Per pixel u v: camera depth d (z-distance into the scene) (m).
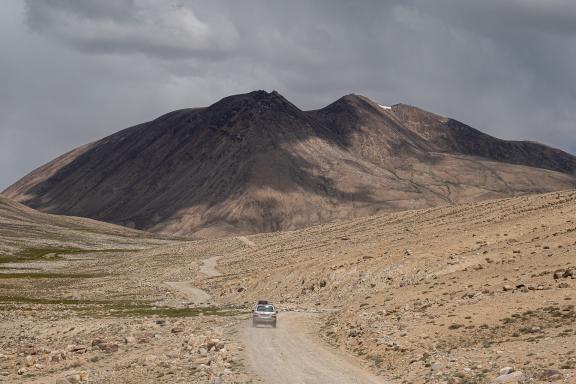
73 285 143.12
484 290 53.19
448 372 32.25
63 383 35.84
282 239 176.38
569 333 36.03
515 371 29.69
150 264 178.12
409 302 56.75
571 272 50.75
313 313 71.56
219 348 44.75
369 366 38.22
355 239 132.12
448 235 97.81
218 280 124.19
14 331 68.12
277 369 37.22
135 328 61.09
